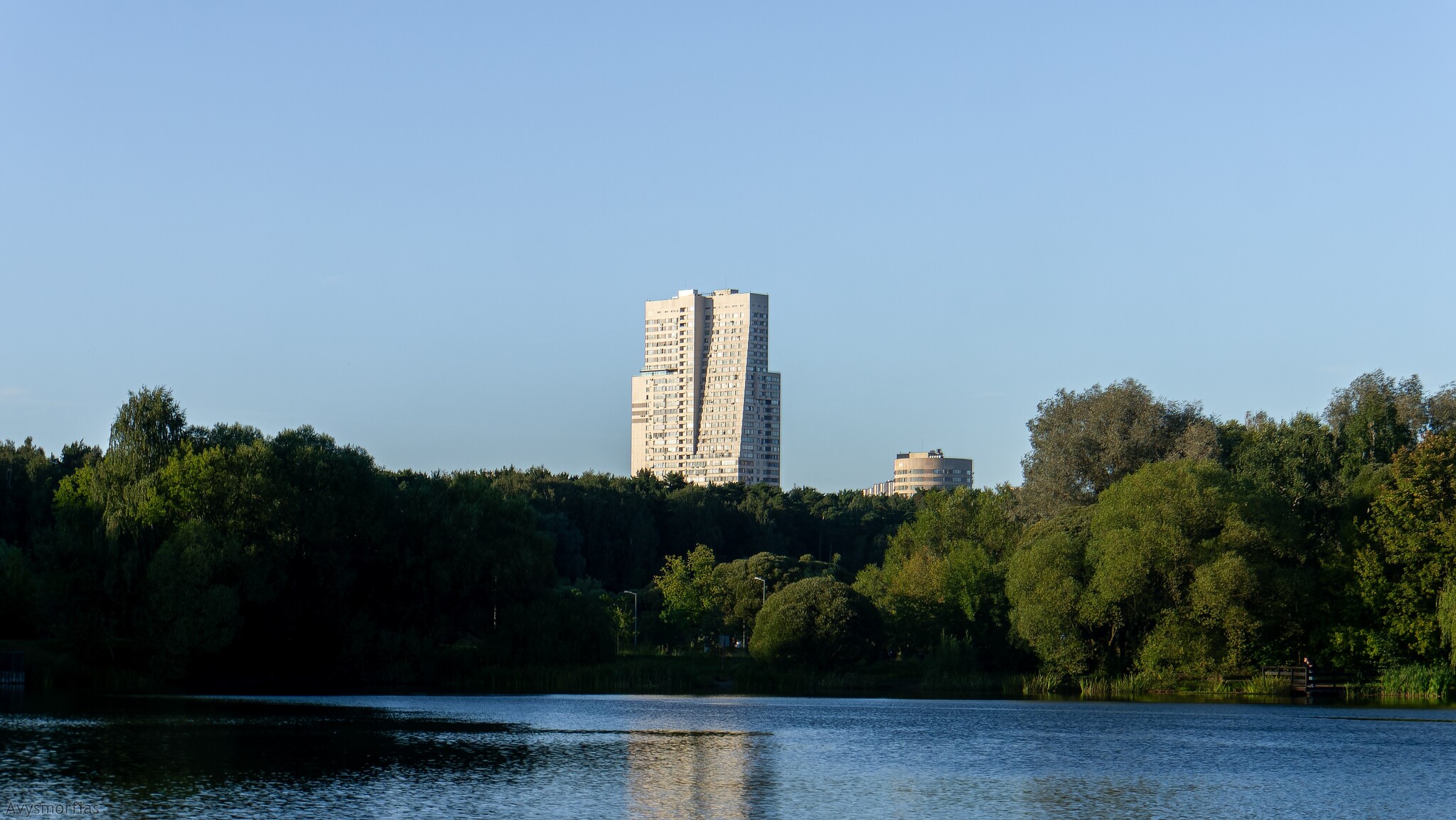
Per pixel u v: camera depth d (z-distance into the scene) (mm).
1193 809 47219
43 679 99688
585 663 123688
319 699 96062
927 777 54375
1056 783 52875
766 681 120062
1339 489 114562
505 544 124938
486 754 60000
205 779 50438
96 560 102625
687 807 46312
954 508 161125
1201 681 107375
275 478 111438
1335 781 53875
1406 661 102562
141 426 111875
